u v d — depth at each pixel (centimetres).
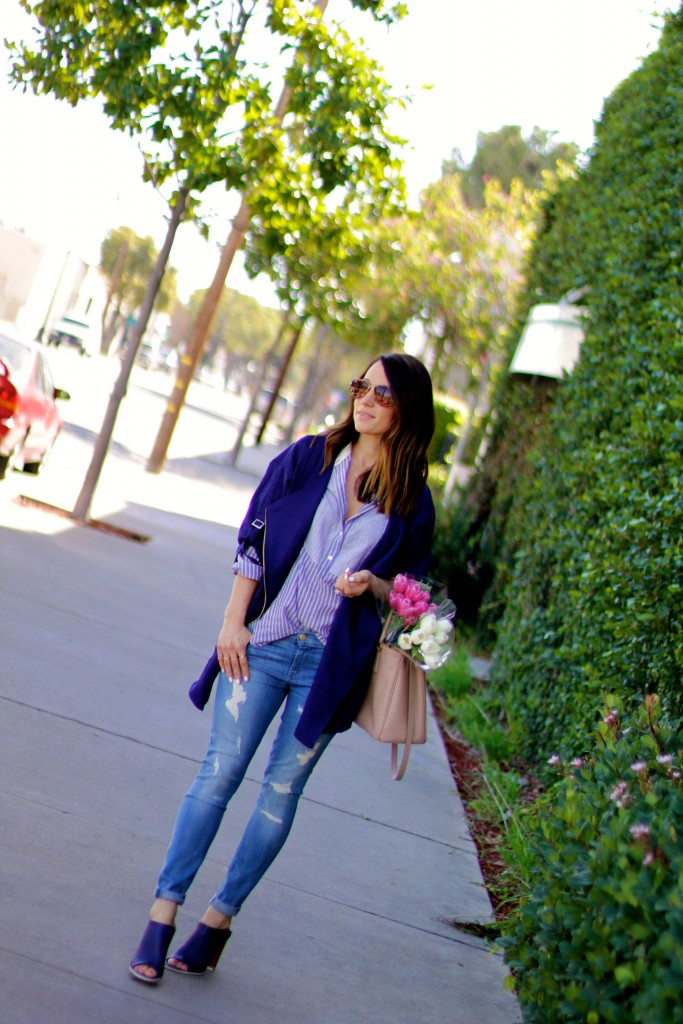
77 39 1046
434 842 581
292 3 1076
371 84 1109
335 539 362
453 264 2920
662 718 407
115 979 337
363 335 3000
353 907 461
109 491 1573
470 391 2859
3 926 345
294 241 1218
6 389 1232
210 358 12231
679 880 248
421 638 353
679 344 567
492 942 461
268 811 361
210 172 1093
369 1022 364
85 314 7306
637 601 501
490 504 1316
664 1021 229
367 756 726
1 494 1218
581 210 1088
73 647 709
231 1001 349
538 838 344
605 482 625
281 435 5903
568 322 1001
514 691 825
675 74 816
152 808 486
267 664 361
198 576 1137
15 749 502
